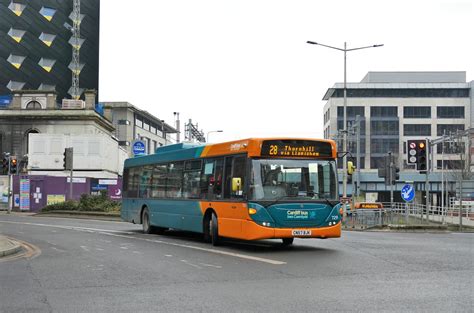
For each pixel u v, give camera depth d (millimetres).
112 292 8945
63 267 12039
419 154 25453
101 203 39156
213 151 16594
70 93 91875
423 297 8148
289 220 14094
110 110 77312
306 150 14672
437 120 101750
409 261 12219
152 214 20812
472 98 101625
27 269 11797
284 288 9039
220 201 15812
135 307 7762
